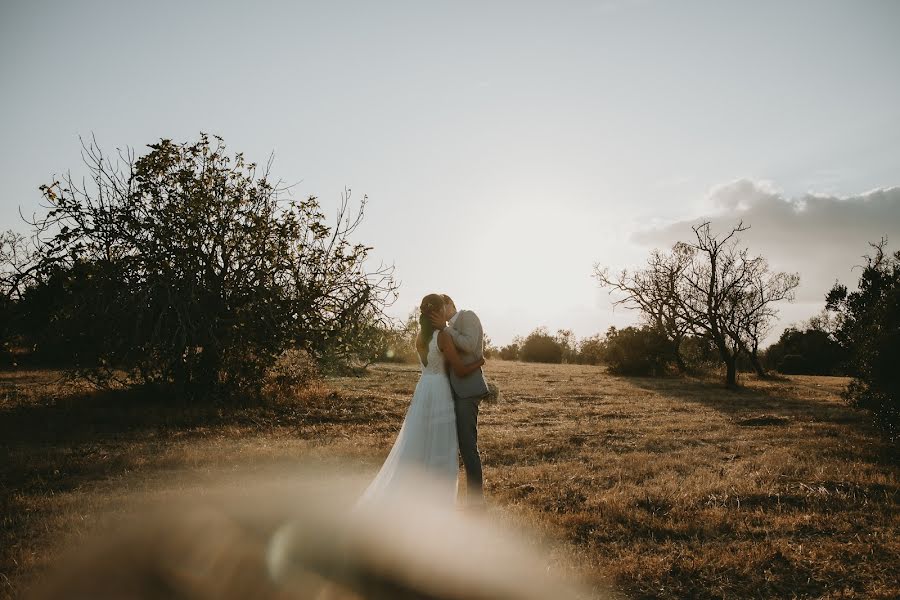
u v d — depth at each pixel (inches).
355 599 147.8
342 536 184.4
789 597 158.6
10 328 483.2
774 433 439.5
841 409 618.5
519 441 385.7
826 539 197.3
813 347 1648.6
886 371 390.9
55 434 380.5
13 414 434.6
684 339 1374.3
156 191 492.1
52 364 772.6
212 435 391.5
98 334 476.4
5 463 299.3
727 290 1015.0
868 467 306.5
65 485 264.7
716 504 238.5
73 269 468.8
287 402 518.9
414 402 217.3
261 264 513.0
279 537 184.7
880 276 477.4
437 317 219.1
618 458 334.6
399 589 153.4
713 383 1011.3
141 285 475.5
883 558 180.7
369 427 441.1
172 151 492.7
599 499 239.9
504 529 197.6
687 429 459.8
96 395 510.9
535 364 1560.0
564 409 583.8
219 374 520.7
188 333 476.4
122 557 171.0
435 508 204.7
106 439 372.8
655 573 168.9
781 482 274.2
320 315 523.2
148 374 506.0
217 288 497.0
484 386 223.0
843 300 581.9
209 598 146.4
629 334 1188.5
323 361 527.2
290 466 299.9
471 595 151.6
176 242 490.0
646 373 1167.6
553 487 261.6
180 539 183.6
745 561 177.6
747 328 1200.8
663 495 246.4
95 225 476.7
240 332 495.8
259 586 153.6
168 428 410.3
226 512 209.8
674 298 1131.3
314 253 526.9
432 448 211.9
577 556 179.2
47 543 185.3
